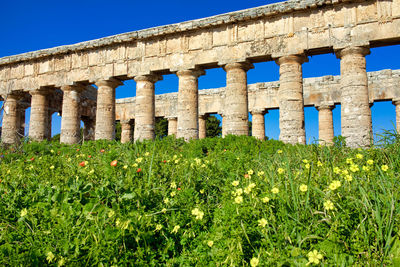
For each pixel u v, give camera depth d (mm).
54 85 23781
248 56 17875
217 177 5953
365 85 15516
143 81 20750
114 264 3223
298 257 2984
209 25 18828
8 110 25875
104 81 21781
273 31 17516
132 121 36219
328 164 5523
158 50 20516
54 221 3840
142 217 3812
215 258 3402
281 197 3889
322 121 26578
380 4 15367
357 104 15266
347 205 3559
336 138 8297
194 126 19266
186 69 19375
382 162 5797
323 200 3730
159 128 53438
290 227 3465
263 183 4770
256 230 3514
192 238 4027
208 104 31344
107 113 21734
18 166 7754
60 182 5418
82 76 22641
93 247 3289
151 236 3801
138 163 6383
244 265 3184
